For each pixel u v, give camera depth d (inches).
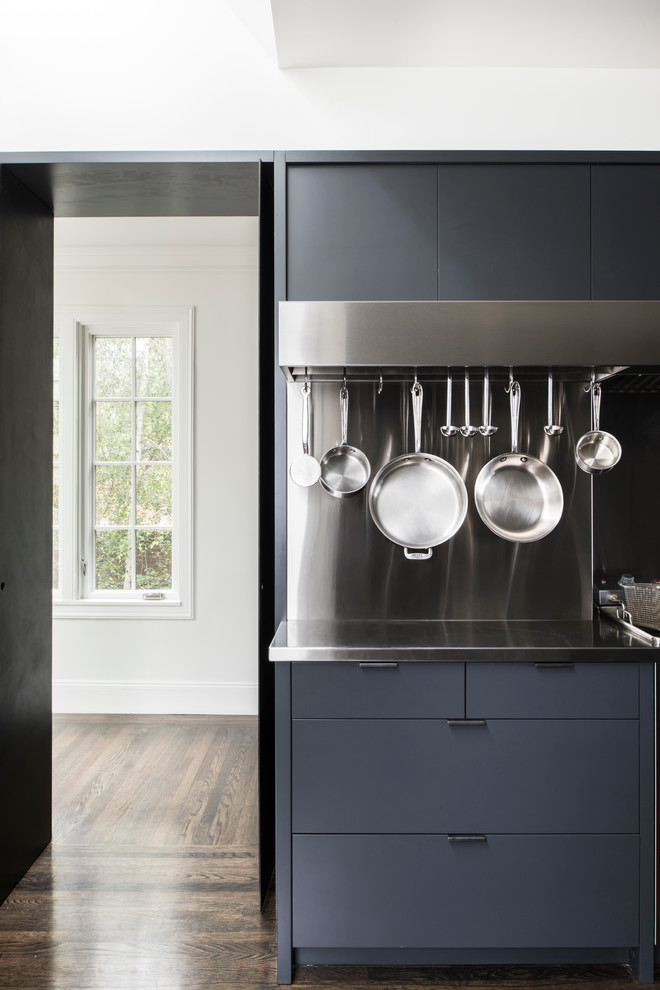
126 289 135.0
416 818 64.7
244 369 134.9
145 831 90.7
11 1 78.2
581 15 69.7
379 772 64.7
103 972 64.5
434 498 82.4
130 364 139.0
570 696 64.9
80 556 137.3
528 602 83.2
